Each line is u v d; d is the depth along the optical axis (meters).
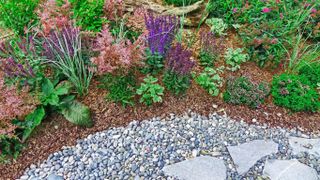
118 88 3.40
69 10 3.80
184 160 3.08
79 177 2.96
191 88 3.75
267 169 3.10
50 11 3.66
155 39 3.55
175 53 3.42
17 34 3.88
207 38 3.87
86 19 3.83
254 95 3.65
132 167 3.01
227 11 4.49
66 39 3.45
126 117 3.43
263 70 4.11
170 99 3.61
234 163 3.11
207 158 3.12
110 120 3.41
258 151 3.24
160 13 4.34
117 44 3.23
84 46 3.56
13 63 3.28
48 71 3.67
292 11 4.32
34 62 3.41
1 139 3.06
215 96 3.75
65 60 3.44
